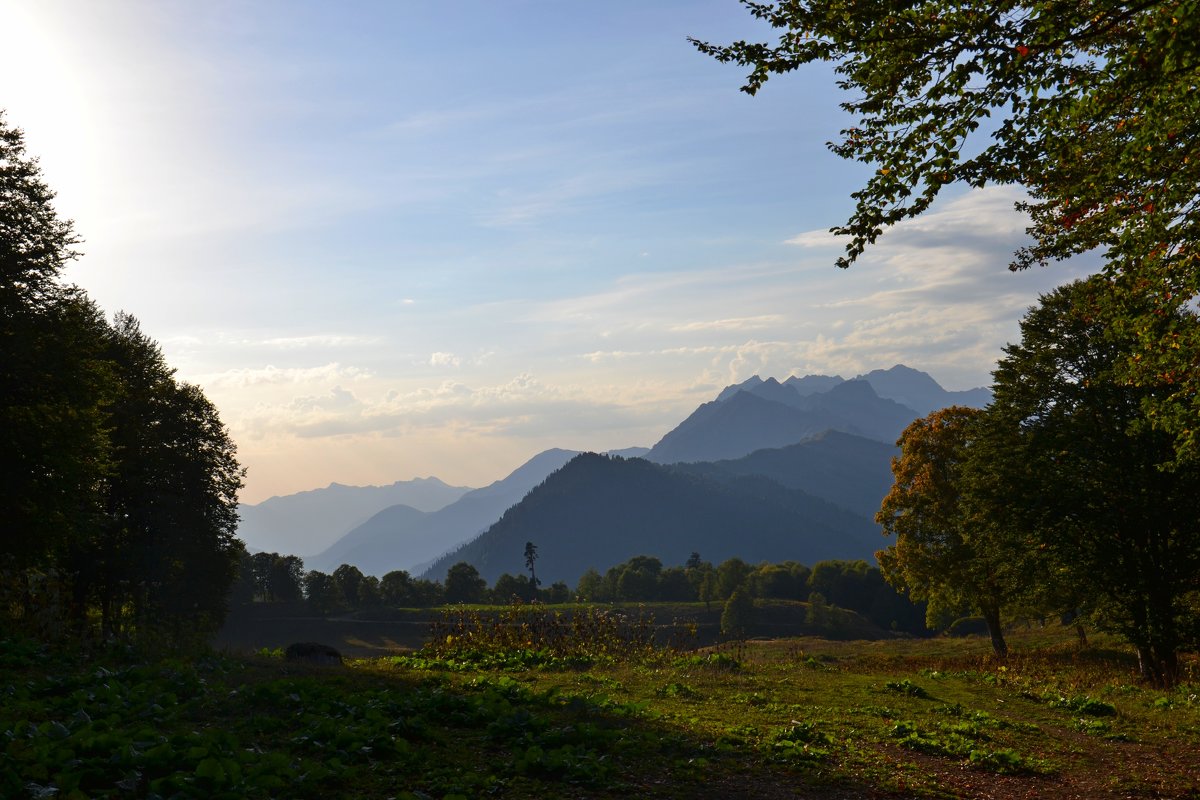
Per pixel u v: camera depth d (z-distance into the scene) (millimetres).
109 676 12242
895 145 9445
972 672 26547
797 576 184750
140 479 42500
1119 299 13945
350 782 7898
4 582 19312
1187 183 10570
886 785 9898
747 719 13789
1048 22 8086
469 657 22453
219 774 7207
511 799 7855
